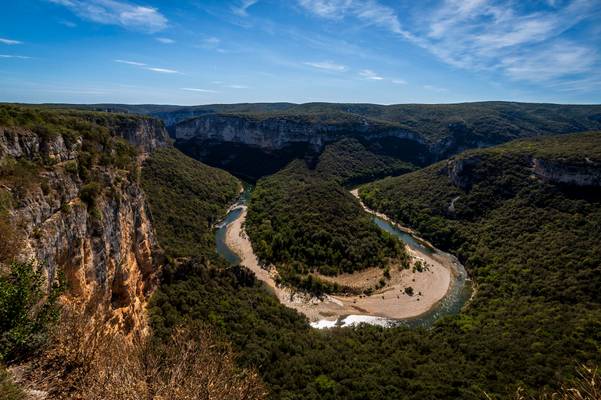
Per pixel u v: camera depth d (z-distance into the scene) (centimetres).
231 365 1388
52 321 1241
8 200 1852
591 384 849
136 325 2992
